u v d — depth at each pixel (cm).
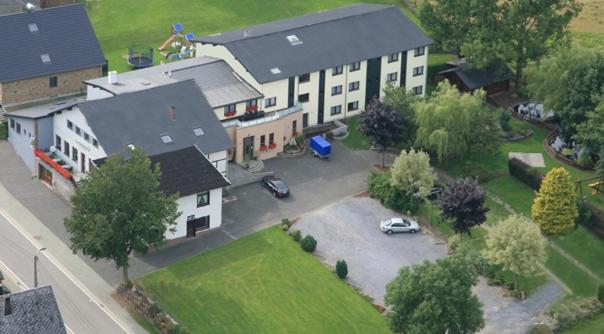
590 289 18538
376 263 18775
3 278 18075
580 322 17838
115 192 17225
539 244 17825
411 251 19125
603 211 19675
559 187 19162
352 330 17262
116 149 19488
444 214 18862
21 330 14950
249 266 18612
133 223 17212
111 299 17812
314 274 18450
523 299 18175
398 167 19825
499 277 18488
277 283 18225
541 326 17362
